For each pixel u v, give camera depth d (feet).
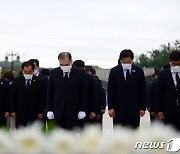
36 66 35.86
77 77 26.22
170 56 25.67
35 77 31.09
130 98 26.25
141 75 26.55
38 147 9.79
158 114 26.12
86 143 9.82
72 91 26.05
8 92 34.01
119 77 26.37
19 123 30.89
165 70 25.98
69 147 9.82
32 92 30.71
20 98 30.68
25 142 9.80
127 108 26.23
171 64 25.68
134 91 26.32
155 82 36.19
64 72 26.30
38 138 9.87
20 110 30.66
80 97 26.45
